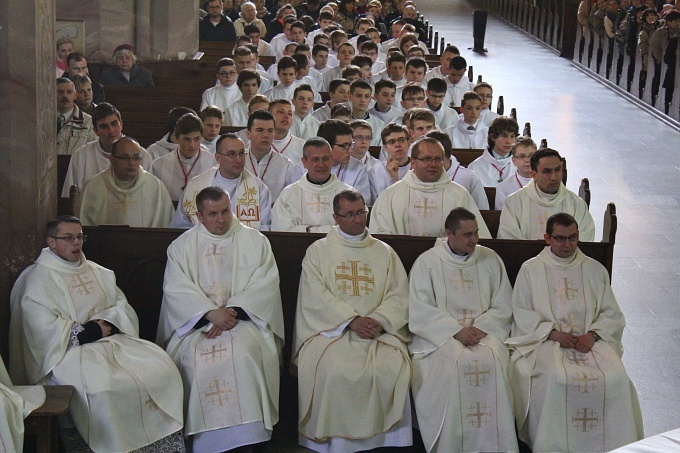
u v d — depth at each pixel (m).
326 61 13.95
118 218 7.29
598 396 5.77
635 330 8.07
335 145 7.67
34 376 5.61
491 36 25.91
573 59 22.36
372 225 7.22
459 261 6.21
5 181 5.97
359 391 5.84
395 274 6.35
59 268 5.80
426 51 17.66
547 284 6.17
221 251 6.18
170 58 14.52
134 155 7.18
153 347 5.83
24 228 6.04
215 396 5.80
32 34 5.88
